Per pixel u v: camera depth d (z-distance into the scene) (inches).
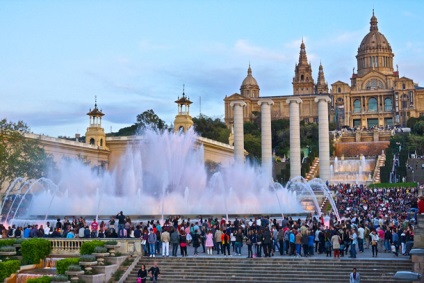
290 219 1995.6
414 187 4109.3
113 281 1535.4
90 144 5083.7
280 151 7780.5
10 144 3253.0
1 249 1663.4
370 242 1899.6
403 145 6776.6
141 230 1828.2
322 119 4197.8
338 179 5905.5
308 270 1530.5
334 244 1599.4
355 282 1264.8
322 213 2733.8
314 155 6358.3
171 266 1608.0
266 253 1648.6
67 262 1518.2
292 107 4242.1
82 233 1775.3
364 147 7347.4
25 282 1519.4
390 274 1475.1
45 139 4313.5
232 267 1576.0
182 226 1847.9
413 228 1720.0
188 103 5457.7
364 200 3257.9
